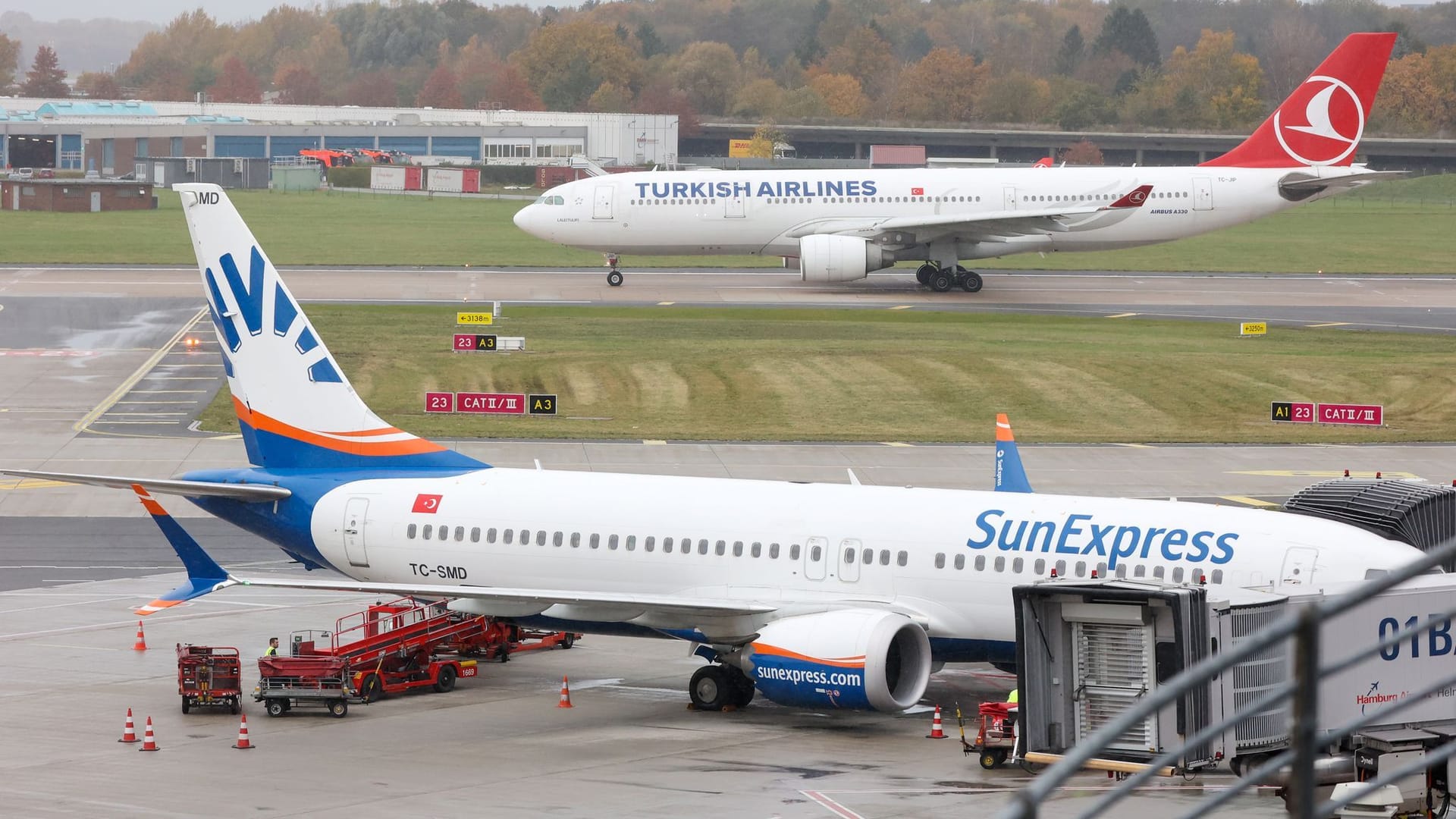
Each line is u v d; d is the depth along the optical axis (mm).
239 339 138750
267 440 140125
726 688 124562
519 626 138500
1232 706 97250
